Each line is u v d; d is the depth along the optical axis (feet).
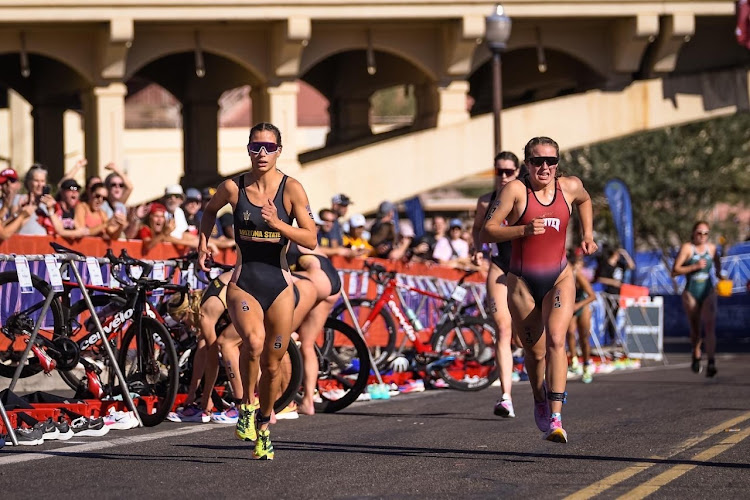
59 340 94.73
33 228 120.98
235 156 373.81
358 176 233.96
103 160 223.51
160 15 216.74
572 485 66.33
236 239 72.64
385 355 129.49
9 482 66.64
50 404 91.86
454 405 112.37
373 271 130.82
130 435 87.66
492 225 75.31
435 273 158.20
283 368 97.86
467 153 240.53
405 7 227.40
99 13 213.46
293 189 72.13
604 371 170.71
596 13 237.04
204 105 282.97
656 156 388.37
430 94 244.22
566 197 77.20
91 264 94.84
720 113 256.32
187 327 100.12
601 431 90.38
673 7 239.91
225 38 230.89
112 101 224.12
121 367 95.86
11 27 218.79
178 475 69.15
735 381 144.05
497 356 99.50
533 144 75.25
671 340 282.36
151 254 121.90
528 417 101.50
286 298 72.49
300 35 223.51
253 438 75.10
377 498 62.28
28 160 334.03
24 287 90.38
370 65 238.07
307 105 438.40
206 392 96.27
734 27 264.93
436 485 66.23
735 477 69.26
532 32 247.91
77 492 63.62
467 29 230.27
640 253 319.68
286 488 65.10
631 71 249.96
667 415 101.91
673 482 67.46
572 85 304.09
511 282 77.25
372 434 89.10
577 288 149.07
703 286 149.79
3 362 96.73
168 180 350.64
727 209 429.38
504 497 62.69
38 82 282.77
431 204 401.08
